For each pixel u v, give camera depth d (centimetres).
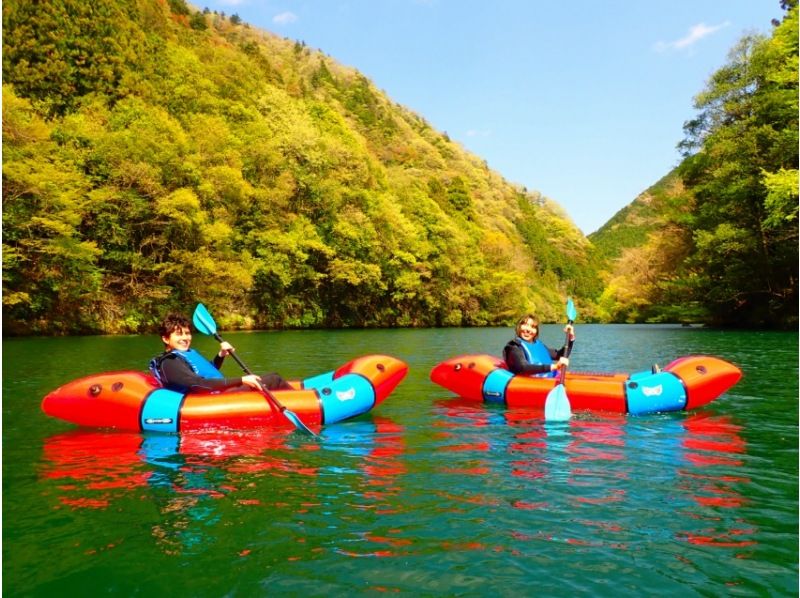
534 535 250
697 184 2686
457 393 640
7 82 2655
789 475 337
